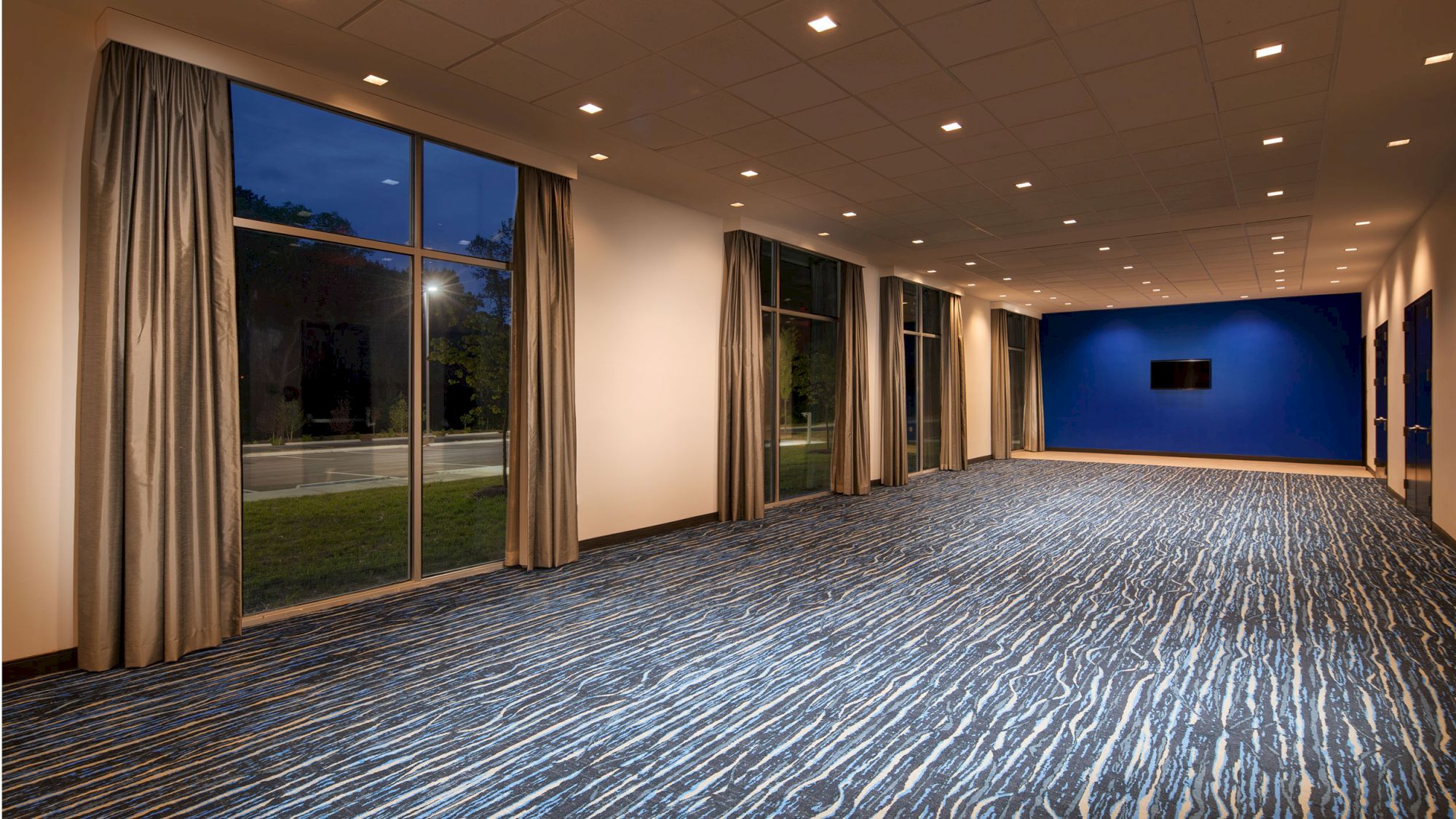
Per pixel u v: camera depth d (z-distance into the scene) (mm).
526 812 2707
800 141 5789
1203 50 4266
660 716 3445
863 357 10344
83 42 3965
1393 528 7809
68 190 3939
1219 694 3676
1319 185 6887
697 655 4180
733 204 7629
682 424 7715
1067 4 3803
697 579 5727
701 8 3869
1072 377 17125
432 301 5648
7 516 3770
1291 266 11008
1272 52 4293
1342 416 14203
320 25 4070
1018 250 9992
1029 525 7965
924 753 3121
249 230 4672
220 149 4312
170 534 4031
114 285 3898
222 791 2822
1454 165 6266
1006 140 5730
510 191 6125
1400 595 5324
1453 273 6777
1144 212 7859
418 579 5531
